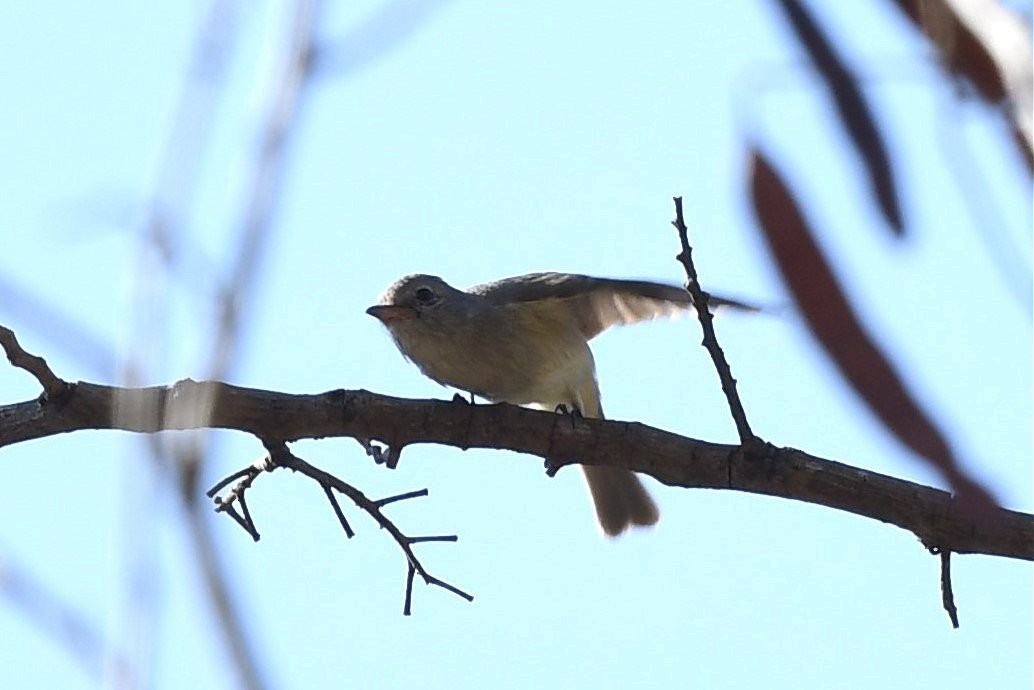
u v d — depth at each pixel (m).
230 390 9.59
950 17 2.98
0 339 8.89
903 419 3.18
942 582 9.59
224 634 3.16
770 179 3.44
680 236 9.48
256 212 3.29
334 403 9.81
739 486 10.08
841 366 3.27
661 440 10.28
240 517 9.38
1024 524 9.45
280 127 3.30
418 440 10.17
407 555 9.23
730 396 9.91
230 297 3.26
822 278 3.35
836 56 3.38
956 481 3.10
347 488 9.24
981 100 2.92
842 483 9.84
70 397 9.05
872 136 3.37
